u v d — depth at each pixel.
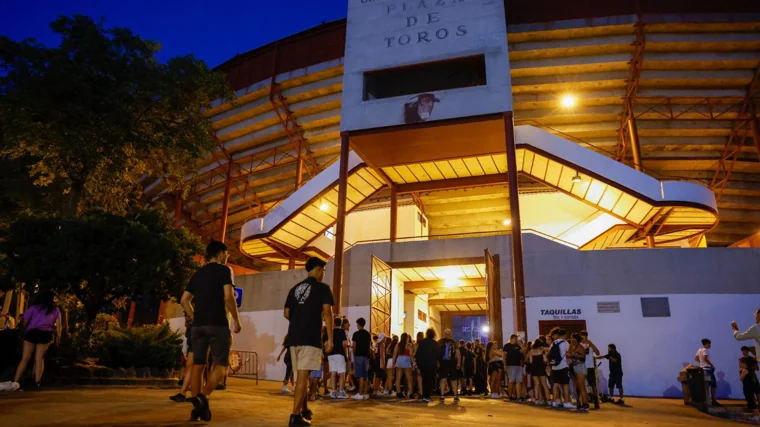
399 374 13.95
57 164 17.59
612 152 36.03
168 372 14.02
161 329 15.09
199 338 5.22
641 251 20.47
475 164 27.19
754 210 36.59
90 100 16.38
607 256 20.73
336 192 27.94
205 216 48.19
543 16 32.22
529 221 35.25
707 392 13.36
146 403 6.91
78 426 4.51
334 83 36.47
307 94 37.88
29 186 23.30
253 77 39.53
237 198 45.53
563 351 11.79
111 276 13.69
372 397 13.37
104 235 13.76
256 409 7.15
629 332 19.56
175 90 17.91
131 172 20.45
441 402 12.05
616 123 34.62
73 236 13.34
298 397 5.23
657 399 17.23
